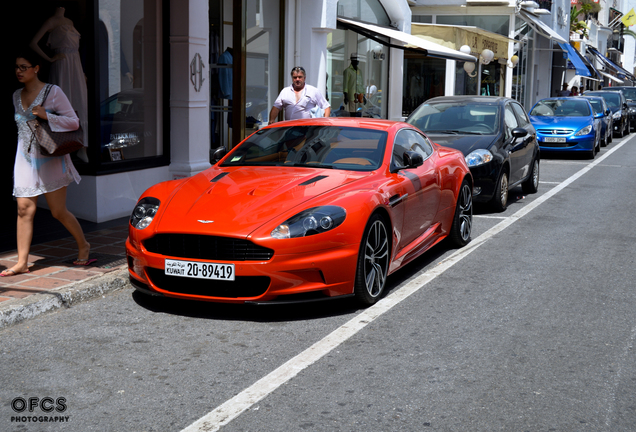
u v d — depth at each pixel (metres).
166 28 8.73
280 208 4.59
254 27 10.90
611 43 62.25
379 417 3.18
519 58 27.83
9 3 7.85
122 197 8.05
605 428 3.12
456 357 3.97
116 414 3.20
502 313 4.82
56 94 5.22
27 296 4.74
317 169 5.42
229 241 4.40
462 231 6.98
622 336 4.38
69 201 7.73
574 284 5.62
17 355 3.93
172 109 8.91
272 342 4.18
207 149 9.34
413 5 25.02
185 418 3.16
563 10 36.28
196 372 3.71
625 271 6.08
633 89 30.08
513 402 3.37
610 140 22.27
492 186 8.83
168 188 5.20
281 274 4.36
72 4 7.66
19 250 5.36
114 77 8.02
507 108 10.07
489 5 24.09
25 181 5.26
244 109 10.65
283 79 11.74
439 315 4.75
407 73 21.53
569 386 3.58
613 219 8.73
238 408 3.27
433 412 3.25
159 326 4.45
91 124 7.61
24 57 5.09
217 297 4.46
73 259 5.86
